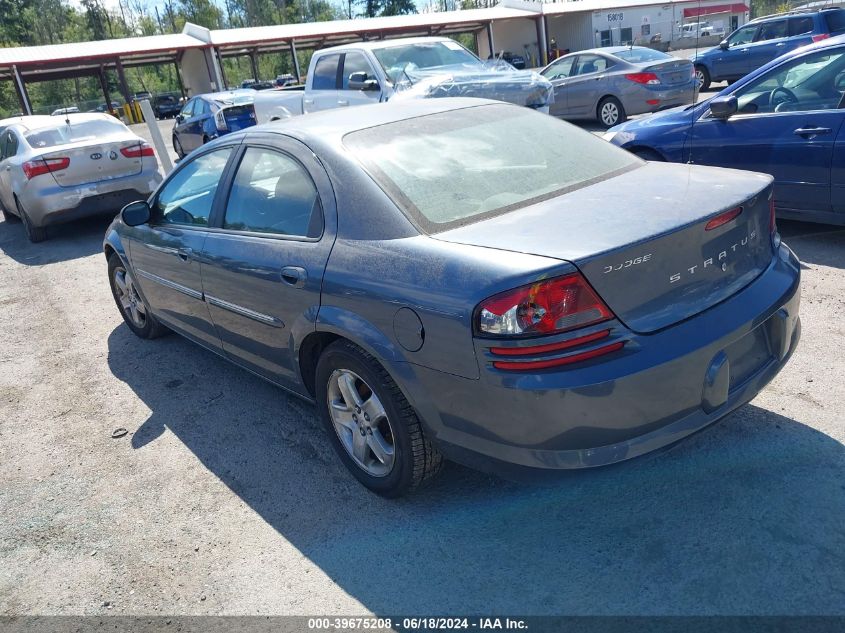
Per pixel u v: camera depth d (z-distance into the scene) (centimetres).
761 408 338
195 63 4066
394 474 292
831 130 514
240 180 365
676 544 259
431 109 359
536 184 298
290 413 400
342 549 281
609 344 228
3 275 808
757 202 274
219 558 286
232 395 432
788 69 552
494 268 233
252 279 336
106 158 892
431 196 285
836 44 530
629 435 236
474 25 4184
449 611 243
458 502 299
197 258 383
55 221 898
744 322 254
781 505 271
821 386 351
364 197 288
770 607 227
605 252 226
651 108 1268
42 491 352
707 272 253
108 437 400
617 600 237
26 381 495
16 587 284
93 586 279
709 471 297
